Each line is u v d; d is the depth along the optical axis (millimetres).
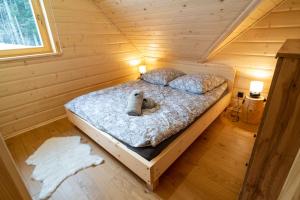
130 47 3395
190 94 2271
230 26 1824
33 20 2172
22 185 440
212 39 2186
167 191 1386
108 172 1582
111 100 2104
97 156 1777
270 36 1979
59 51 2389
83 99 2160
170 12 1960
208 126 2252
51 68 2377
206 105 1961
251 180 955
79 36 2559
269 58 2094
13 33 2070
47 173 1590
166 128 1456
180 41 2555
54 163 1709
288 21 1793
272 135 803
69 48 2490
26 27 2143
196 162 1682
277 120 769
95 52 2844
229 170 1579
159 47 3035
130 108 1717
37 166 1687
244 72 2391
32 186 1469
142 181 1482
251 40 2146
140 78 3088
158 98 2162
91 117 1796
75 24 2465
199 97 2148
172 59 3201
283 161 816
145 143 1314
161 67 3406
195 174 1542
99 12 2682
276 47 1988
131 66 3566
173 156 1455
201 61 2812
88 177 1535
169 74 2809
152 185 1343
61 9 2270
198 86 2254
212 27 1960
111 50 3080
